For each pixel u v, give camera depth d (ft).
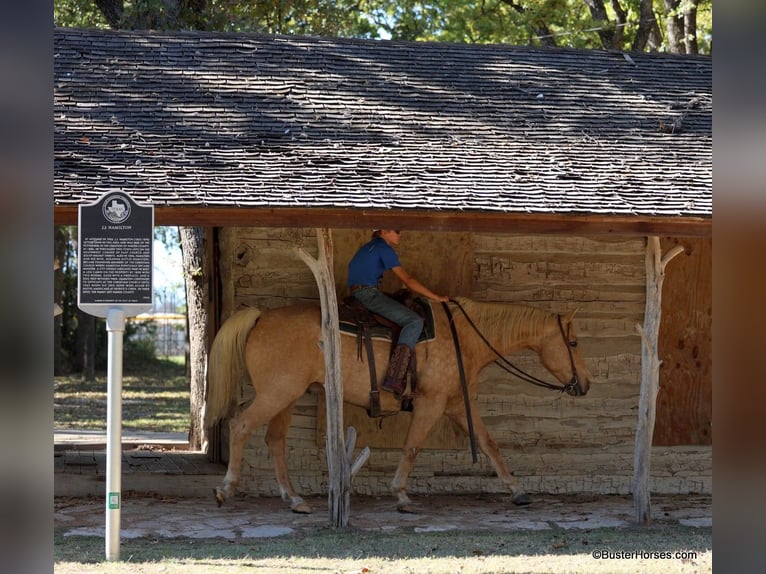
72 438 54.08
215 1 62.64
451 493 38.88
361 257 34.71
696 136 38.11
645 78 42.91
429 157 34.24
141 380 95.50
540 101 39.78
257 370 33.94
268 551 28.27
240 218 30.58
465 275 39.19
